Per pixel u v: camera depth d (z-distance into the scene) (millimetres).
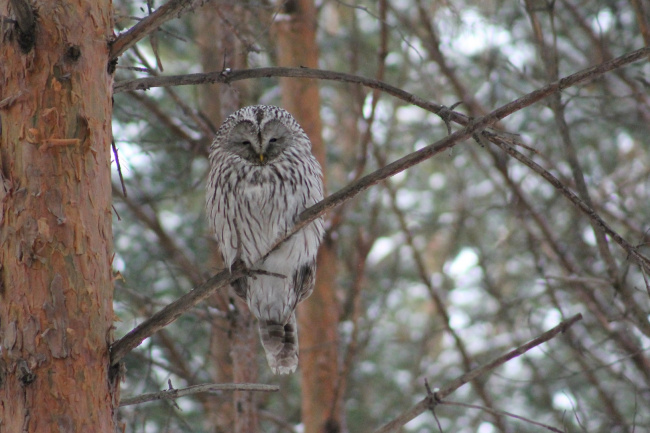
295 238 9086
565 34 16484
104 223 5703
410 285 20047
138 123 12344
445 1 13367
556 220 16984
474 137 6066
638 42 15305
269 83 16406
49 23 5664
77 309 5469
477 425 16312
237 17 11805
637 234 14172
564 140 11297
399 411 16781
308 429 13016
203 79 6527
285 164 9109
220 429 12758
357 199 16859
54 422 5305
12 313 5418
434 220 19203
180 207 16156
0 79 5660
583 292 13648
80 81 5707
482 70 16062
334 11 20328
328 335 13227
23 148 5555
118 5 11969
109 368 5574
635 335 13727
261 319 9586
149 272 13875
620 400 14703
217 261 14102
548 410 15352
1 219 5527
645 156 17969
